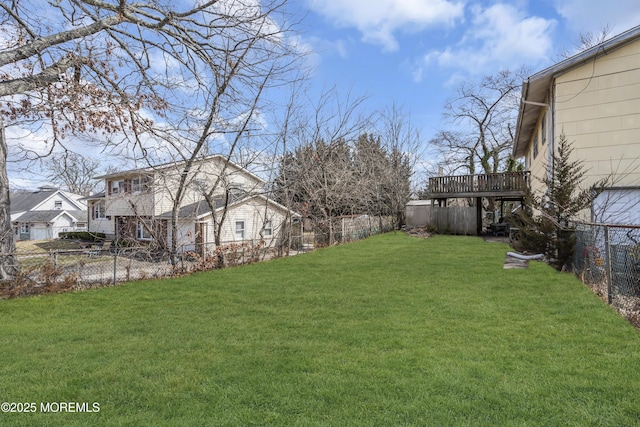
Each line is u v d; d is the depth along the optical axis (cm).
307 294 628
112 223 2228
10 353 384
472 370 302
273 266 976
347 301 566
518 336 380
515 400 254
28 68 733
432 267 845
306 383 291
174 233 1002
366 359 335
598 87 878
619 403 246
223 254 1025
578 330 391
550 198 778
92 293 711
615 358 316
